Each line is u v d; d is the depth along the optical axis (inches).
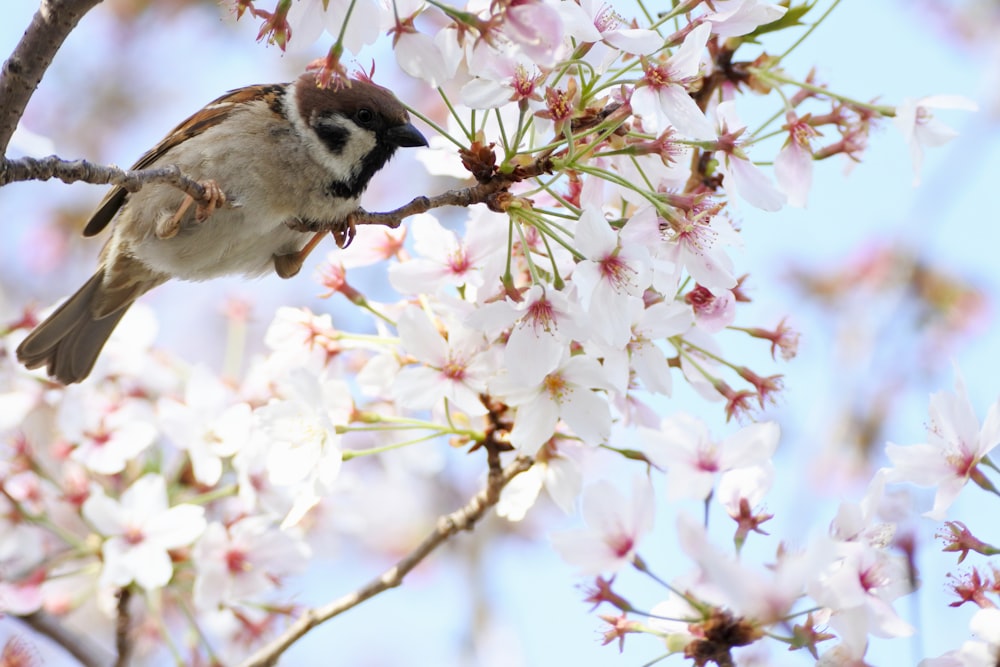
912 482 281.3
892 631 253.6
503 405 337.4
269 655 350.0
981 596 272.5
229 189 365.4
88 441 384.2
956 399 284.4
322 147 366.6
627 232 295.4
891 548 263.6
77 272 656.4
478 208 324.8
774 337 346.0
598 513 281.6
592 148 293.0
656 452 291.6
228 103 377.7
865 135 329.4
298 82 374.9
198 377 385.7
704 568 246.2
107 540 369.1
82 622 542.9
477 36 276.4
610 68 309.1
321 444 317.4
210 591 364.8
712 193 332.8
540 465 338.6
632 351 309.1
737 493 292.5
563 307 290.5
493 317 292.5
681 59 295.1
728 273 294.8
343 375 365.7
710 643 267.4
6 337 418.3
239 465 372.5
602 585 285.1
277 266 389.4
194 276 390.0
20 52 252.4
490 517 614.5
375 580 350.0
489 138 335.3
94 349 402.0
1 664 384.8
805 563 231.3
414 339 319.0
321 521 429.7
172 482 395.9
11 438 397.7
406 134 369.4
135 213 375.6
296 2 281.0
